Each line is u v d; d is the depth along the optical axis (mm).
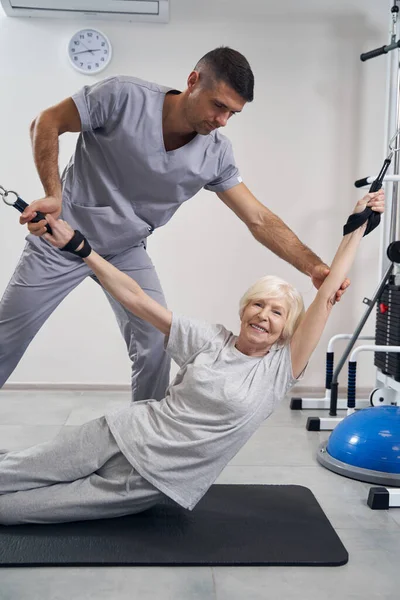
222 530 1751
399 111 3334
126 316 2215
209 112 1786
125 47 3521
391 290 2992
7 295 2088
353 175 3670
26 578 1488
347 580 1517
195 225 3631
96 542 1645
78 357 3662
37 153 1915
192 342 1760
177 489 1684
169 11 3516
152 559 1563
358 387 3756
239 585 1479
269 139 3631
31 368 3656
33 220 1646
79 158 2076
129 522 1779
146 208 2098
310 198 3670
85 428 1735
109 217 2072
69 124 1957
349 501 2045
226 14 3551
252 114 3613
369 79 3629
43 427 2887
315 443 2693
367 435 2301
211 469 1690
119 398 3484
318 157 3652
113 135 1965
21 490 1727
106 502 1702
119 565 1549
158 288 2234
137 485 1691
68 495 1708
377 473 2215
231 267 3660
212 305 3680
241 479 2227
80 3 3318
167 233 3629
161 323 1771
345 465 2295
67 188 2088
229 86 1730
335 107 3635
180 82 3559
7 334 2105
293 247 2121
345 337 3256
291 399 3314
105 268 1727
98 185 2055
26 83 3506
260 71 3598
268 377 1696
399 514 1949
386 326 3057
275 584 1487
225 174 2156
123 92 1914
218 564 1561
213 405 1656
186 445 1646
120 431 1702
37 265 2061
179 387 1720
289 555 1608
